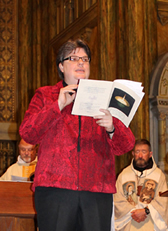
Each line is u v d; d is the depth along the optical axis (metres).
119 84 1.81
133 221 4.35
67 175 1.74
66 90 1.76
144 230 4.26
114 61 6.25
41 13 9.77
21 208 2.49
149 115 5.91
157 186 4.54
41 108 1.87
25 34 9.76
